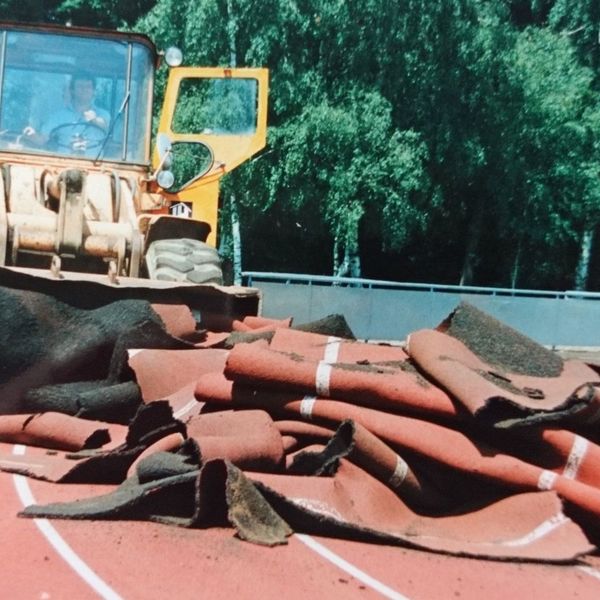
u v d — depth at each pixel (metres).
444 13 26.08
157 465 6.84
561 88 28.36
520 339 8.37
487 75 26.75
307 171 25.12
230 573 5.90
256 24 24.89
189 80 12.57
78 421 8.44
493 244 30.89
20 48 11.10
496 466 7.09
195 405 8.08
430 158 26.56
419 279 31.11
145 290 9.50
